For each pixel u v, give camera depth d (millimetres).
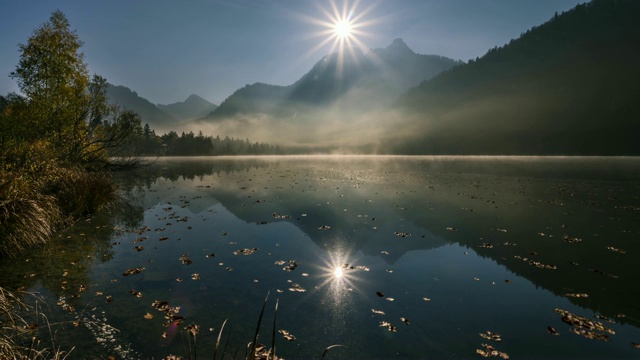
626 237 10953
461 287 7102
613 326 5461
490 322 5605
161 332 5031
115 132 31781
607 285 7121
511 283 7324
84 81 24969
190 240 10711
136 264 8234
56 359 4035
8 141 13531
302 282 7293
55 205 11734
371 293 6773
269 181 31438
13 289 6465
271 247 10055
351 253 9508
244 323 5398
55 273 7449
